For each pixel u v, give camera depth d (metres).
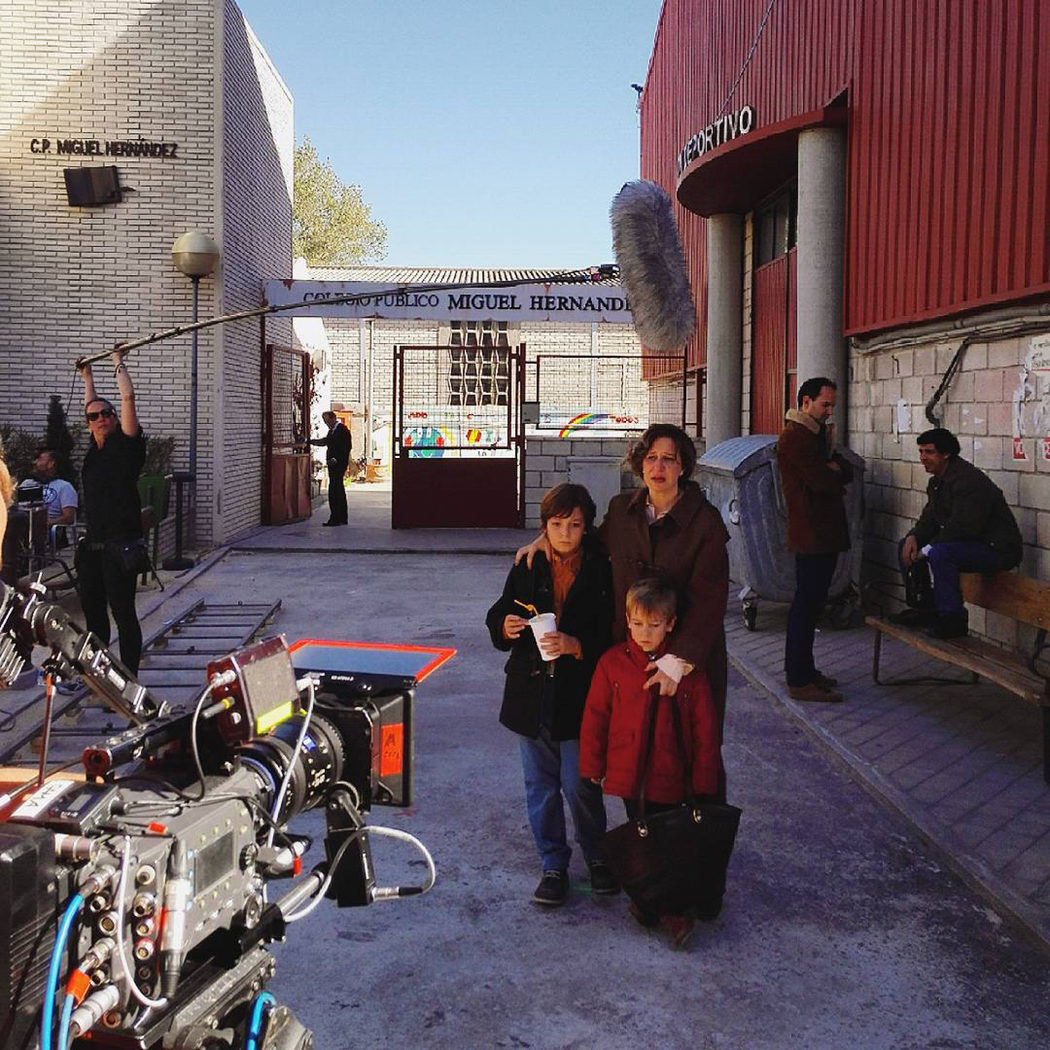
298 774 2.47
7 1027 1.71
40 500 10.56
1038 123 6.84
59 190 15.34
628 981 3.65
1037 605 6.02
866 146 9.73
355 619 10.26
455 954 3.83
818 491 6.88
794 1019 3.41
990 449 7.76
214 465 15.57
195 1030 2.05
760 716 6.91
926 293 8.50
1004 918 4.11
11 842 1.75
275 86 19.58
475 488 17.98
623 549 4.10
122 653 7.12
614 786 3.91
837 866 4.60
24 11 15.20
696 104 17.69
